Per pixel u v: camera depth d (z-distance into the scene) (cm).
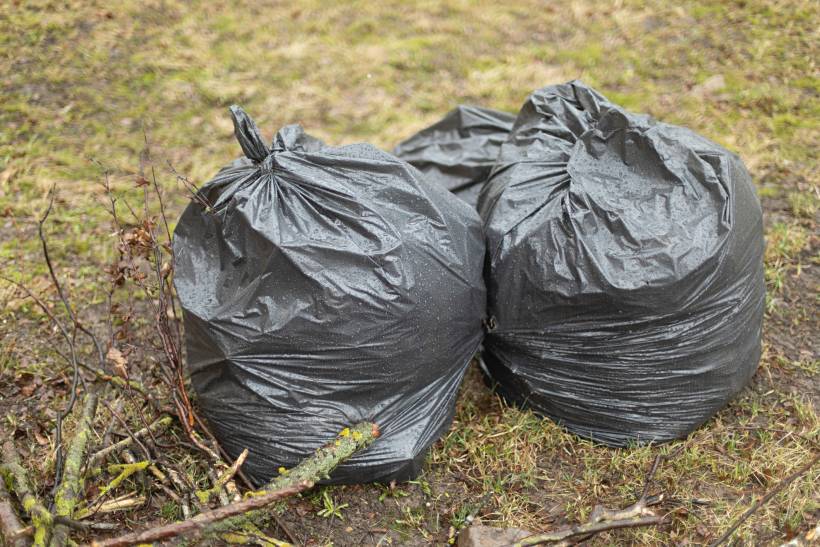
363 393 213
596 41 463
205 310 212
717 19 476
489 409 252
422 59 448
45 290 294
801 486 217
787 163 361
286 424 210
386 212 210
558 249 216
